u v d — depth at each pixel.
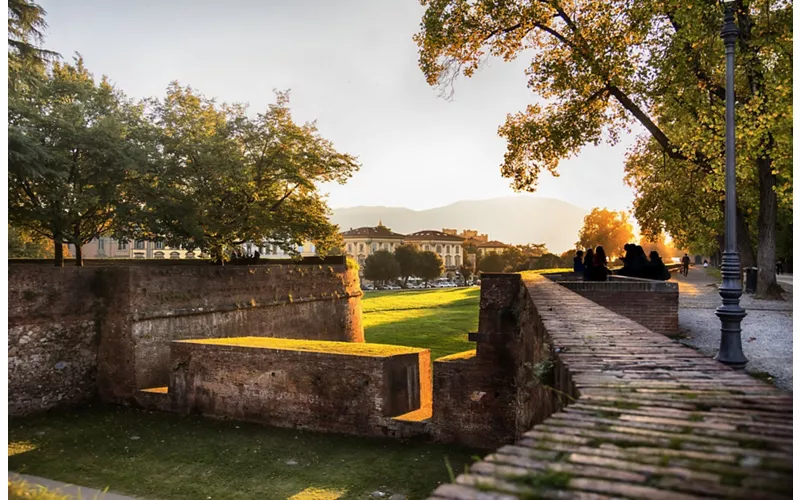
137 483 13.85
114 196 22.31
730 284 10.49
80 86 22.95
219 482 13.91
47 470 14.68
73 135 20.92
